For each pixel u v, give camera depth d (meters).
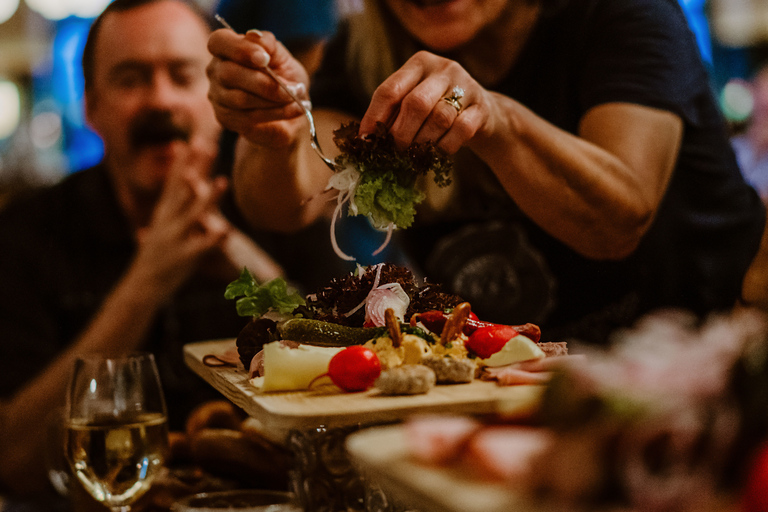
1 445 2.34
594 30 2.25
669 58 2.20
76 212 2.79
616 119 2.12
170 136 2.71
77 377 1.35
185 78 2.73
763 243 2.06
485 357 1.41
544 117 2.42
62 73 4.68
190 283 2.71
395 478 0.70
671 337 0.70
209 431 1.53
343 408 1.19
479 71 2.44
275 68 1.92
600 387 0.65
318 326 1.43
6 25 4.56
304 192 2.45
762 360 0.65
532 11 2.30
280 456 1.49
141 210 2.79
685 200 2.31
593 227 2.05
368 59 2.54
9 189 4.15
